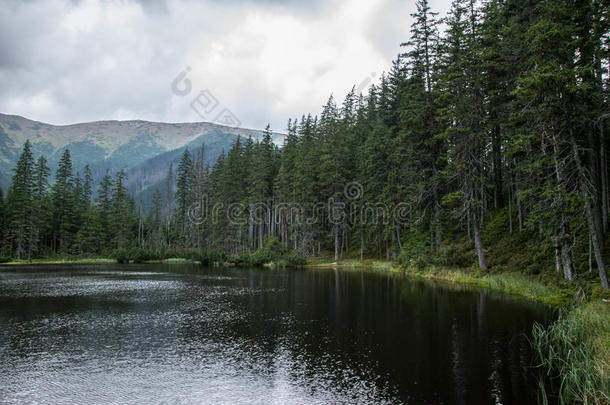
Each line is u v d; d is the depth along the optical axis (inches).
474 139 1095.0
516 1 957.2
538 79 603.2
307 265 2036.2
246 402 323.3
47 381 373.7
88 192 3329.2
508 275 938.1
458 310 693.9
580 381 333.7
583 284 681.6
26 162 2532.0
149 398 333.4
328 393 340.5
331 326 598.9
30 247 2422.5
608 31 639.8
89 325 611.5
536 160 761.0
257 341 513.7
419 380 368.8
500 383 359.3
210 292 995.9
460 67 1072.2
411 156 1321.4
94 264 2306.8
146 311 730.2
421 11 1282.0
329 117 2586.1
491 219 1293.1
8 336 543.2
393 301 813.9
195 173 3174.2
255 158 2591.0
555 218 709.9
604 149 842.2
